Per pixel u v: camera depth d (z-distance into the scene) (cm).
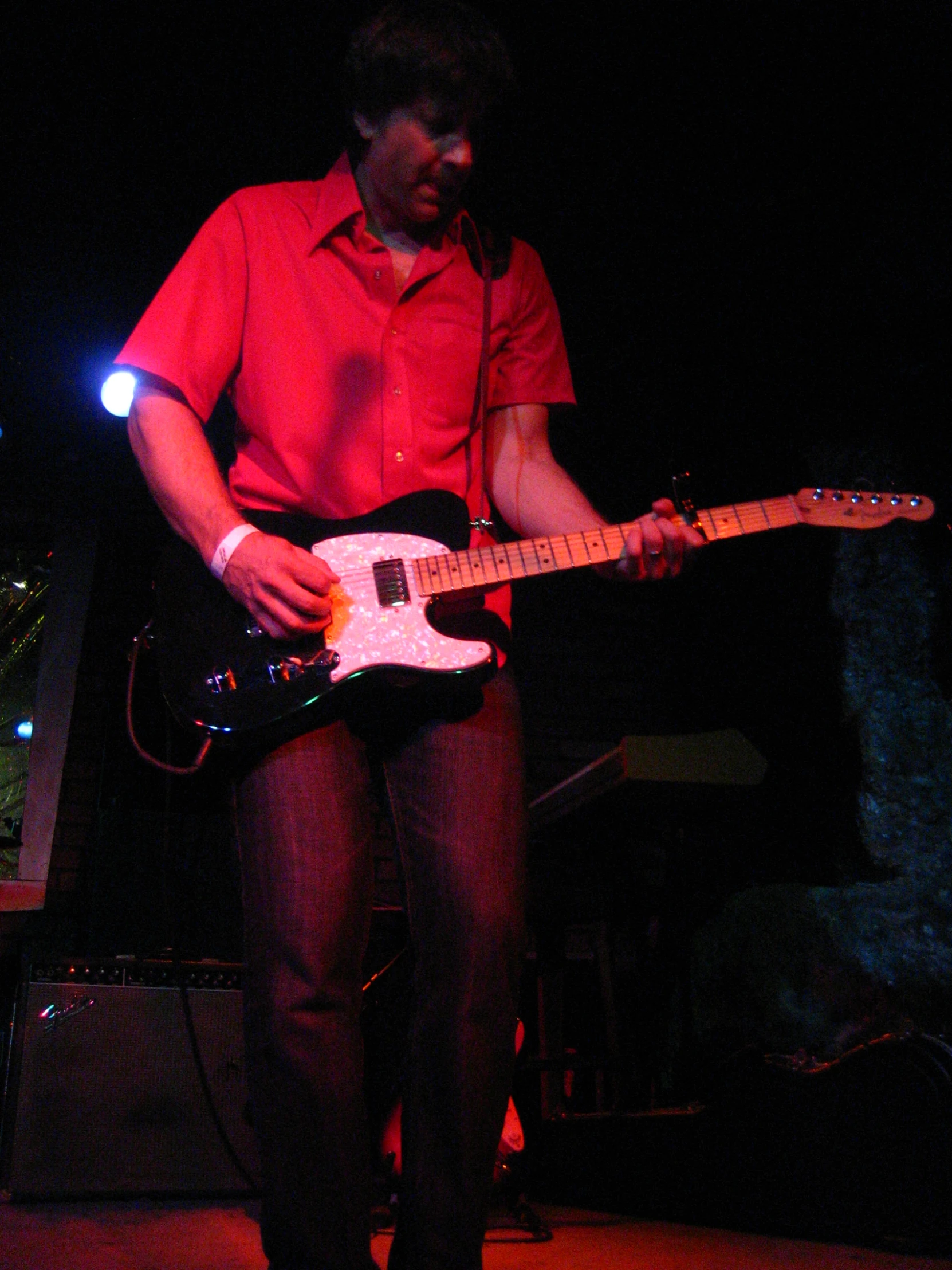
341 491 142
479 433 155
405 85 137
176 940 213
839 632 373
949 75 326
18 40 364
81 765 452
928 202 350
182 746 432
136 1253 202
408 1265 116
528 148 397
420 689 129
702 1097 251
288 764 124
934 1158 194
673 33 345
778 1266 187
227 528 128
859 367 391
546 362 164
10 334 465
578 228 435
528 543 140
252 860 122
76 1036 292
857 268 381
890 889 339
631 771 277
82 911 433
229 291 146
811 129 364
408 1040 125
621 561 146
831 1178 213
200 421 142
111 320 468
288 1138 111
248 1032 117
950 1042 198
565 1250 211
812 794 379
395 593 133
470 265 158
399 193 145
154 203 434
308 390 144
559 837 329
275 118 400
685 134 384
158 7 354
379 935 313
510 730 134
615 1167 272
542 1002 318
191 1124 296
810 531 392
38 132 401
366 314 147
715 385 456
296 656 127
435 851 125
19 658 477
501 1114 121
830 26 325
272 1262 111
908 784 356
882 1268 183
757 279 427
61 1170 283
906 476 377
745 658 437
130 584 477
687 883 333
